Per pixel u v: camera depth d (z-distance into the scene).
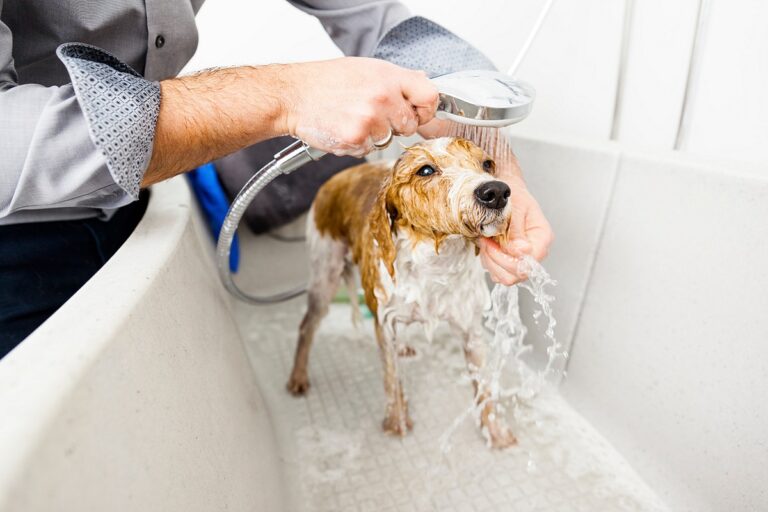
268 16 1.34
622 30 0.94
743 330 0.61
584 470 0.81
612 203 0.81
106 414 0.33
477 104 0.52
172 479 0.40
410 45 0.74
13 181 0.43
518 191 0.71
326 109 0.49
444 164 0.66
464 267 0.78
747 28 0.75
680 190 0.69
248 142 0.52
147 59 0.71
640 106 0.95
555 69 1.10
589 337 0.88
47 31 0.62
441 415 0.97
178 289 0.54
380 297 0.83
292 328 1.36
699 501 0.69
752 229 0.60
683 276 0.69
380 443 0.92
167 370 0.45
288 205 1.41
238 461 0.57
